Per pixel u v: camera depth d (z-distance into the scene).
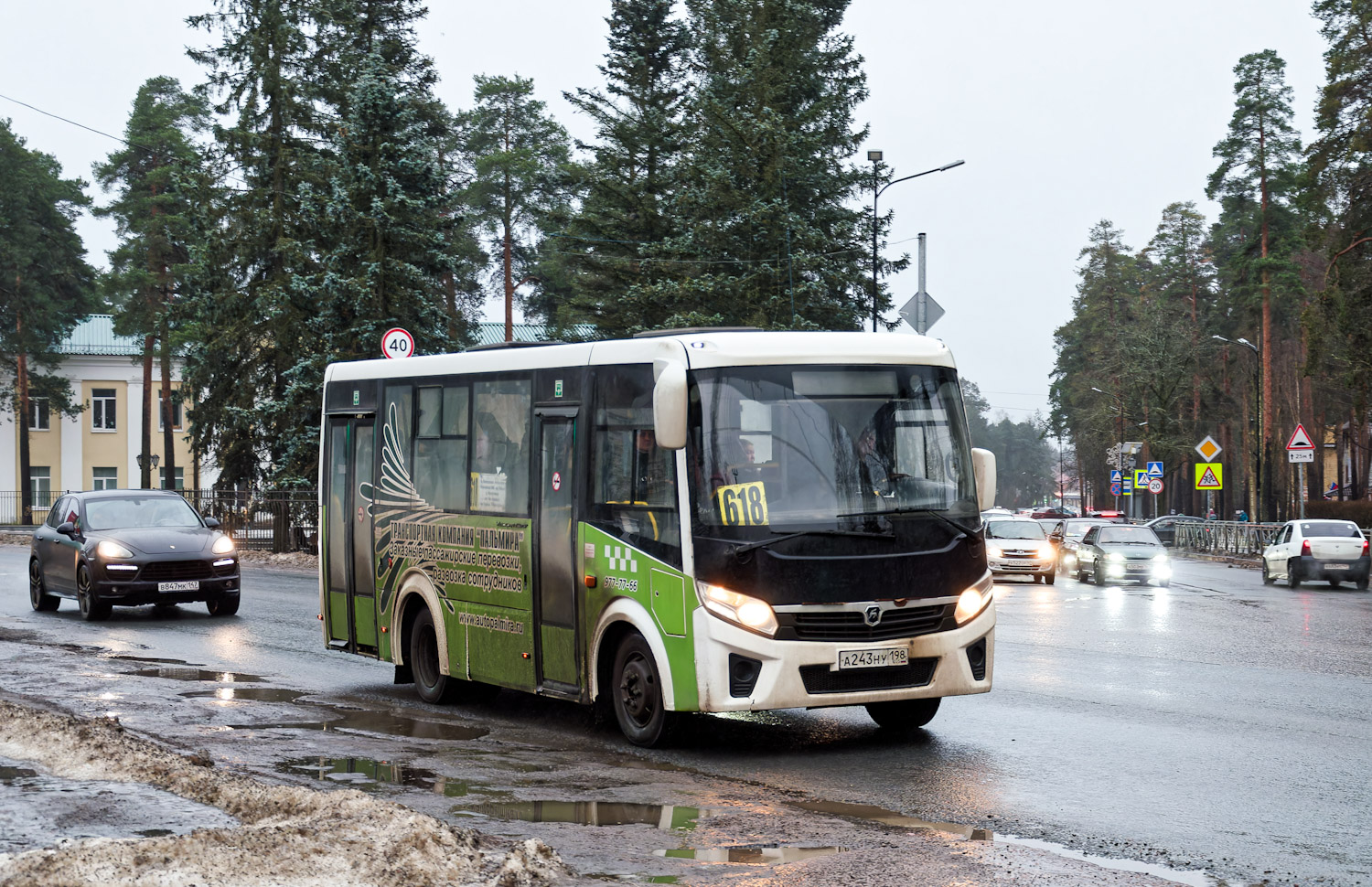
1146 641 17.97
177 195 39.16
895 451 9.99
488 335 75.19
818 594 9.45
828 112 45.25
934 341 10.52
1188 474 96.12
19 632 18.61
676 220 45.62
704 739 10.34
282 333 34.91
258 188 38.09
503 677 11.44
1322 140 44.84
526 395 11.30
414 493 12.80
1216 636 18.73
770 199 41.16
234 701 12.25
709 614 9.34
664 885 6.10
